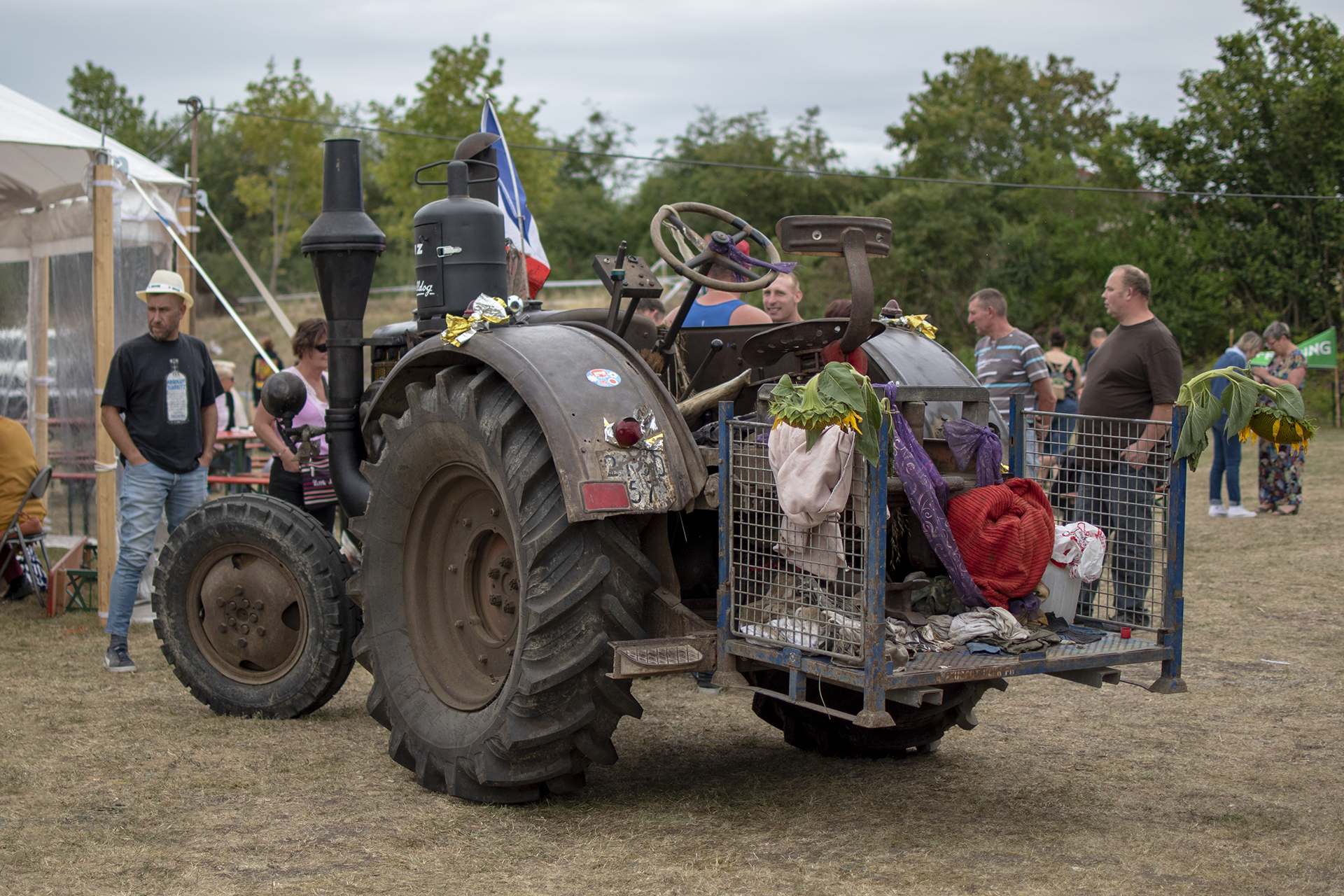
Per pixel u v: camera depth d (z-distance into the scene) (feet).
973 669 9.70
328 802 11.53
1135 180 113.19
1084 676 10.68
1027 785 12.09
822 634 9.94
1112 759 13.03
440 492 12.46
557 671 10.39
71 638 19.67
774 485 10.28
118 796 11.64
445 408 11.76
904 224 111.45
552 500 10.62
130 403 17.76
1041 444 12.87
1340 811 11.17
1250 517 33.45
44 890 9.20
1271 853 10.00
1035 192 115.65
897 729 12.78
